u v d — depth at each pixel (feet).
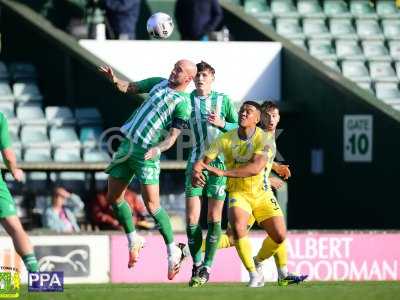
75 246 133.08
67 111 179.63
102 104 176.86
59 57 184.75
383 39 204.13
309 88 177.88
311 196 178.29
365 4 212.02
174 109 112.78
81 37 185.57
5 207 103.76
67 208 155.74
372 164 166.91
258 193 116.06
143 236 134.62
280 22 203.62
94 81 176.86
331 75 174.40
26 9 190.19
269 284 128.57
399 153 162.30
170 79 113.39
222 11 196.95
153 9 200.85
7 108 182.70
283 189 157.07
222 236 125.29
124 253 134.21
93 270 133.49
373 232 140.46
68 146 175.01
